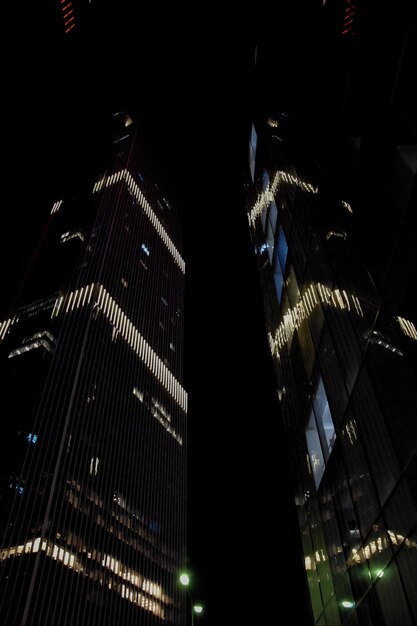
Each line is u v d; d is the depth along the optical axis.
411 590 13.41
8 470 95.75
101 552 96.00
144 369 142.88
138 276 161.50
